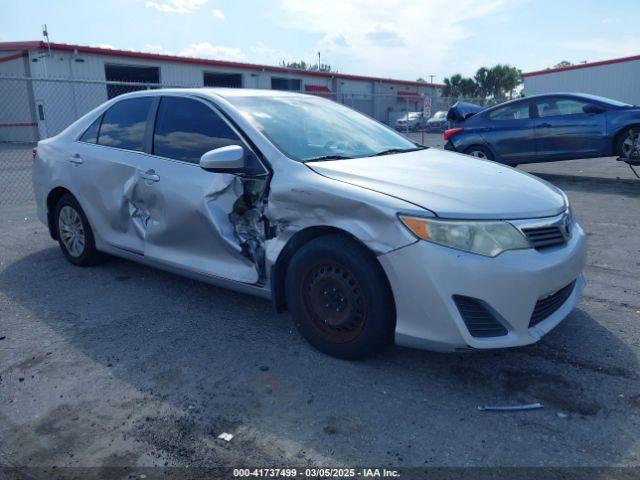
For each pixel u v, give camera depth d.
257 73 32.72
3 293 4.51
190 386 3.03
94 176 4.61
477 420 2.67
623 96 29.59
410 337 2.90
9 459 2.46
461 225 2.80
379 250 2.88
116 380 3.11
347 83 37.41
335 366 3.21
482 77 55.25
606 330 3.62
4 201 9.12
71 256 5.15
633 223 6.55
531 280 2.82
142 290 4.53
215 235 3.70
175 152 4.04
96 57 25.80
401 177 3.26
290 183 3.28
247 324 3.83
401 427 2.63
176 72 29.02
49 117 24.64
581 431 2.57
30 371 3.22
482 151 10.50
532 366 3.17
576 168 12.09
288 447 2.50
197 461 2.42
